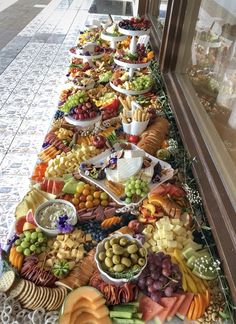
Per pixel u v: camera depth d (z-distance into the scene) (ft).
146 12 10.89
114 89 6.03
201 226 3.50
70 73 6.95
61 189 3.90
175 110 5.30
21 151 5.15
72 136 4.78
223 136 4.42
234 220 3.28
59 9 13.78
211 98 5.16
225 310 2.85
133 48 6.09
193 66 6.21
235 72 4.52
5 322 2.68
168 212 3.63
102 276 2.94
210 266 3.13
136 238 3.29
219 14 5.16
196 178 3.99
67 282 2.97
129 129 4.93
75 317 2.73
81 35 8.45
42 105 6.50
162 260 2.97
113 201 3.81
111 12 13.21
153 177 3.93
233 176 3.77
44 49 9.43
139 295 2.93
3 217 4.06
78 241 3.37
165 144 4.68
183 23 6.15
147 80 6.04
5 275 2.95
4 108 6.32
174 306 2.84
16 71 7.96
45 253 3.25
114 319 2.78
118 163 3.90
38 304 2.78
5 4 14.38
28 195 3.80
